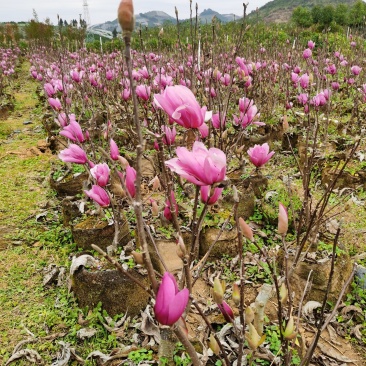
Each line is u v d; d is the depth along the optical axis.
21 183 5.30
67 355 2.60
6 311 3.06
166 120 2.50
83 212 3.81
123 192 1.40
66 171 5.00
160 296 1.01
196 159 1.13
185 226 3.46
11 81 14.42
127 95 4.15
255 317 1.29
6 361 2.61
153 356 2.59
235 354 2.48
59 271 3.46
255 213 4.00
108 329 2.82
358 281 3.16
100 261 3.09
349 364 2.55
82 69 6.84
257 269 3.36
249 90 4.18
